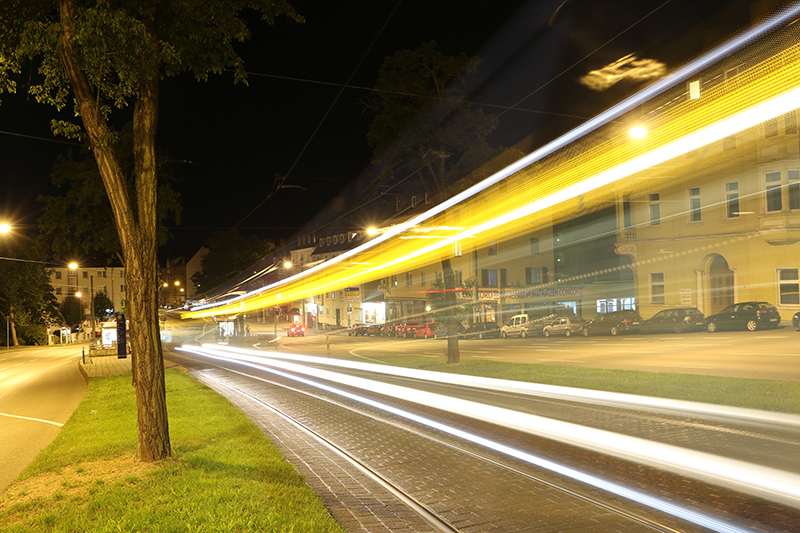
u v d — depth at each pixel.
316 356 32.50
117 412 12.30
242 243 72.75
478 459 7.63
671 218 35.16
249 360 32.00
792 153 28.45
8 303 68.50
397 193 22.86
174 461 7.42
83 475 7.10
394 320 58.66
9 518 5.69
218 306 91.75
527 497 5.99
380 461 7.84
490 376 16.42
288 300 97.56
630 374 14.32
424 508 5.80
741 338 24.23
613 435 8.27
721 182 32.16
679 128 26.14
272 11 8.30
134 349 7.59
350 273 69.31
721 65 24.66
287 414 12.27
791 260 28.97
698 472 6.29
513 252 52.06
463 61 19.03
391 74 19.11
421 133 19.45
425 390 14.95
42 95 7.93
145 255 7.57
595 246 48.62
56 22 7.35
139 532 4.91
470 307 21.47
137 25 6.92
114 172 7.43
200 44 8.09
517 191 30.09
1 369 33.97
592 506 5.61
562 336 39.53
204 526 4.95
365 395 14.83
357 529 5.24
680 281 34.66
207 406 12.78
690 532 4.82
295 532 4.86
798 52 22.44
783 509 5.13
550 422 9.59
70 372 28.12
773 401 9.59
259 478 6.66
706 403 10.06
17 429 12.11
